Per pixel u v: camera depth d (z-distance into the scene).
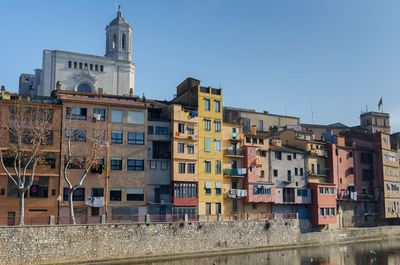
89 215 65.56
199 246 65.44
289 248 75.19
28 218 60.22
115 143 69.00
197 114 78.88
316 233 81.06
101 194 66.75
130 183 69.00
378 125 135.00
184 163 75.81
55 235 53.28
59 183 63.84
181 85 88.38
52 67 99.38
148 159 73.62
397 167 111.25
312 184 89.88
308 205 89.81
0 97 64.25
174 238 63.06
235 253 67.94
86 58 103.06
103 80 105.06
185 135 76.25
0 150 55.38
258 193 82.94
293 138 95.75
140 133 71.00
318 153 94.44
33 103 63.53
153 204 70.75
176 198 73.69
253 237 72.12
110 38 119.06
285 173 88.38
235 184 82.25
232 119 102.00
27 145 61.31
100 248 56.38
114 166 68.50
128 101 72.38
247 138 85.06
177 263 57.94
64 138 65.06
